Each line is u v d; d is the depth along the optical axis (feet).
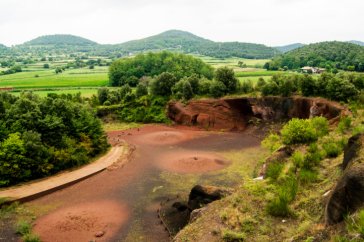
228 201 56.08
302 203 48.49
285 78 166.40
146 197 91.76
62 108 122.72
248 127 172.55
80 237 70.08
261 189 56.18
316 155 62.64
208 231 47.70
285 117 163.43
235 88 182.91
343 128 79.46
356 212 35.76
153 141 153.17
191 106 185.06
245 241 43.37
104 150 134.31
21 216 80.59
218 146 143.43
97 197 92.53
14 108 112.98
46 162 104.83
